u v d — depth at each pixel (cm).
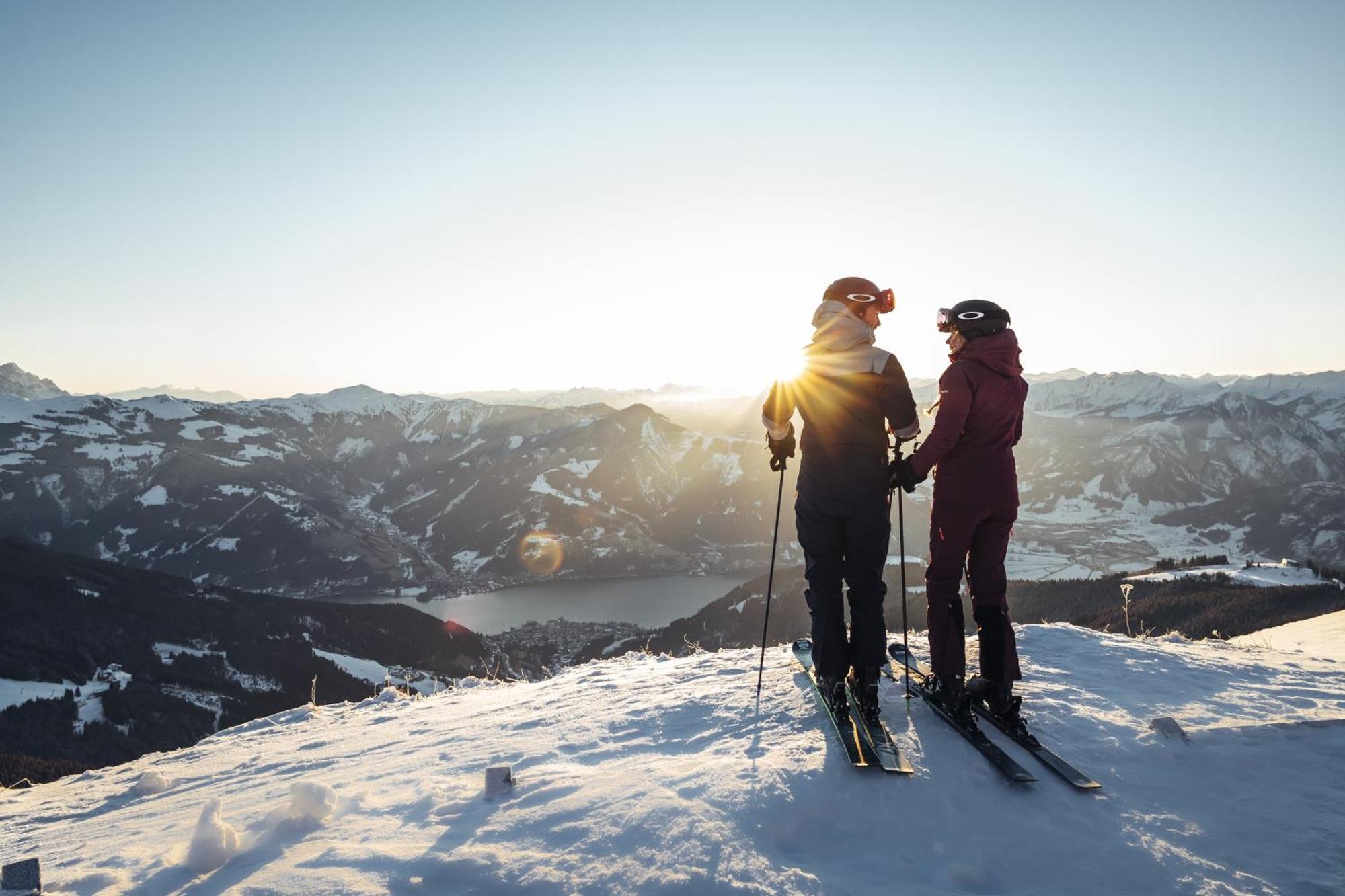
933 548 379
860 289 383
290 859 263
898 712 364
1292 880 234
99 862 308
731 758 318
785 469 416
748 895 217
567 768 339
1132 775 299
